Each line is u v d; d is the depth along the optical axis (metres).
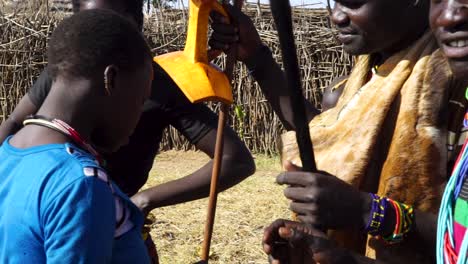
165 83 2.79
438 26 1.80
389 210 1.89
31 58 11.97
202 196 2.97
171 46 11.92
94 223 1.86
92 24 2.00
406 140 1.95
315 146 2.11
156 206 2.94
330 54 11.27
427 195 1.95
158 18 12.02
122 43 2.01
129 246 2.09
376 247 2.03
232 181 2.95
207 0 2.38
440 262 1.78
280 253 2.08
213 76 2.43
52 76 2.04
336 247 1.94
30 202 1.87
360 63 2.23
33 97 2.85
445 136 1.96
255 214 7.71
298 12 11.44
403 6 2.00
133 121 2.12
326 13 11.42
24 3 12.28
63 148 1.95
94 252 1.85
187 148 12.04
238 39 2.47
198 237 6.88
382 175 2.00
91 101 2.01
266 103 11.52
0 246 1.92
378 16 2.01
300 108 1.88
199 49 2.44
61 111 2.01
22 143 2.01
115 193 2.04
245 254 6.45
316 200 1.87
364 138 2.01
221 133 2.56
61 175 1.88
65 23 2.03
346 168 2.02
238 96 11.59
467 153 1.76
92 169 1.92
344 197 1.87
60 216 1.84
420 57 2.00
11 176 1.96
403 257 1.99
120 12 2.73
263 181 9.30
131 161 2.78
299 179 1.89
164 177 9.84
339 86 2.45
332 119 2.15
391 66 2.05
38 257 1.88
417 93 1.95
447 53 1.80
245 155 2.98
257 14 11.68
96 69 1.99
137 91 2.09
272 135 11.54
